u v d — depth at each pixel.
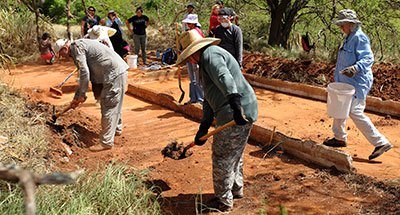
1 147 5.35
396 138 7.03
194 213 4.84
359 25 6.14
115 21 11.55
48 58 12.16
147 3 20.05
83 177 4.86
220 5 9.38
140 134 7.15
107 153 6.30
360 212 4.75
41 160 5.42
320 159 5.84
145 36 12.34
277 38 15.22
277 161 6.06
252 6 17.62
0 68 11.06
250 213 4.81
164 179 5.57
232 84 4.29
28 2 14.28
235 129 4.57
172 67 11.72
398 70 9.34
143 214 4.57
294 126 7.56
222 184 4.75
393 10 15.00
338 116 6.22
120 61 6.30
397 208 4.79
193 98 8.23
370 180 5.36
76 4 20.48
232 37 7.64
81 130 6.77
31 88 9.70
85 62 6.06
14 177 1.36
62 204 4.38
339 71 6.28
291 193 5.21
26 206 1.27
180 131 7.28
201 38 4.63
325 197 5.10
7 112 6.32
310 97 9.23
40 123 6.40
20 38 13.15
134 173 5.38
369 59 6.05
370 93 8.99
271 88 9.95
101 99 6.27
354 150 6.50
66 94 9.49
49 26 14.37
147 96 8.98
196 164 5.97
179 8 18.55
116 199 4.63
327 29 16.08
